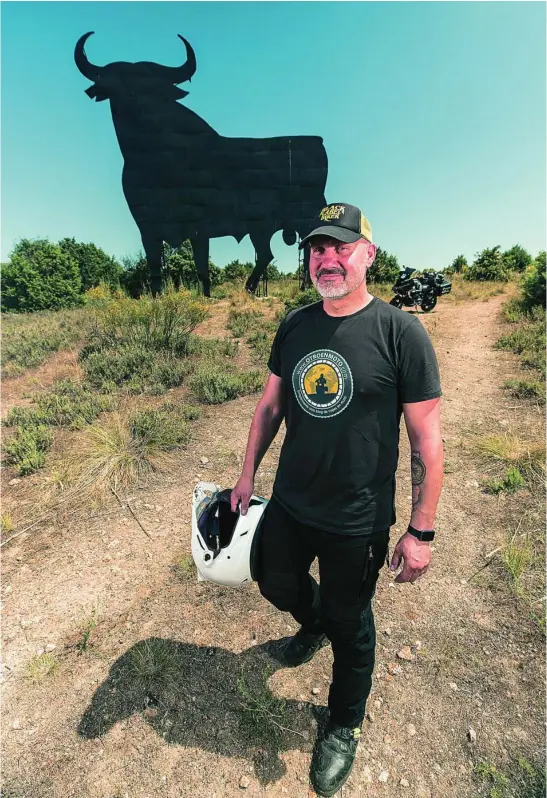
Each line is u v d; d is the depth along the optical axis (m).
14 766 1.70
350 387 1.36
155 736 1.79
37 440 4.20
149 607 2.42
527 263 24.86
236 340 8.54
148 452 4.02
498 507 3.17
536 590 2.42
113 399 5.34
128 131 11.92
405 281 11.62
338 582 1.50
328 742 1.66
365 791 1.60
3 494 3.53
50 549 2.90
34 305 18.95
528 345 7.18
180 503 3.39
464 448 4.00
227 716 1.86
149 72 11.59
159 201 12.44
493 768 1.63
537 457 3.59
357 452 1.39
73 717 1.87
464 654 2.09
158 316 7.73
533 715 1.81
